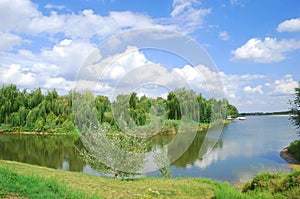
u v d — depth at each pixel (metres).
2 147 24.78
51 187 6.06
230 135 34.72
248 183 8.62
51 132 34.09
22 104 39.66
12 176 5.97
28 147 24.64
